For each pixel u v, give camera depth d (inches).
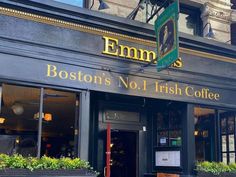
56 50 331.6
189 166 394.6
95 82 347.6
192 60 413.1
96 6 383.2
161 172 413.7
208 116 462.0
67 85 332.2
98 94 375.9
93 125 394.6
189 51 411.2
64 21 336.8
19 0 313.1
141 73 375.6
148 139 428.1
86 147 333.4
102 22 352.2
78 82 338.3
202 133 466.6
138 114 422.9
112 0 395.5
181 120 409.4
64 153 549.3
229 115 445.4
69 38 338.6
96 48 351.9
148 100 410.3
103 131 396.5
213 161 429.4
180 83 401.4
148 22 403.2
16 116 467.2
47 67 325.4
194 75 412.8
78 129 335.0
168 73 393.7
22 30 318.3
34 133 506.3
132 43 373.1
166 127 424.8
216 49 426.0
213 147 447.8
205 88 419.2
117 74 361.4
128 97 391.5
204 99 416.2
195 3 458.3
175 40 325.1
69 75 335.0
